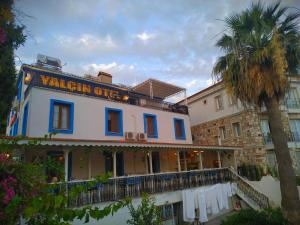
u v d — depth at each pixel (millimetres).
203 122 25109
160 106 19984
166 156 18719
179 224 13266
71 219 2703
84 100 14773
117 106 16422
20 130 14000
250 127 20219
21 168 2891
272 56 11664
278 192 17516
